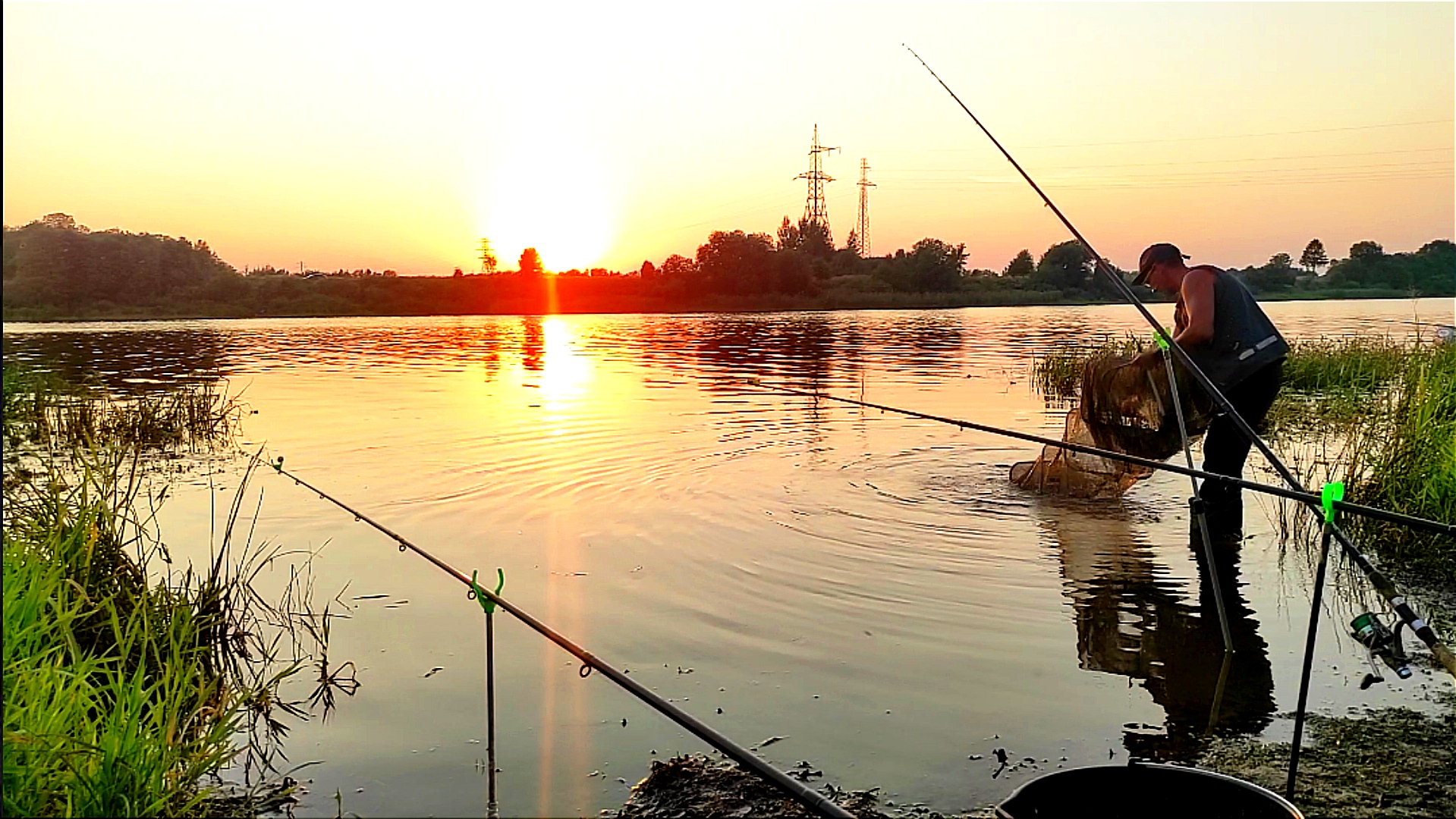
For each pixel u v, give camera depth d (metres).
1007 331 33.12
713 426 11.85
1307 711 4.43
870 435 11.26
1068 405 13.89
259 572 6.34
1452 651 5.08
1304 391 15.38
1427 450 7.27
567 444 10.60
